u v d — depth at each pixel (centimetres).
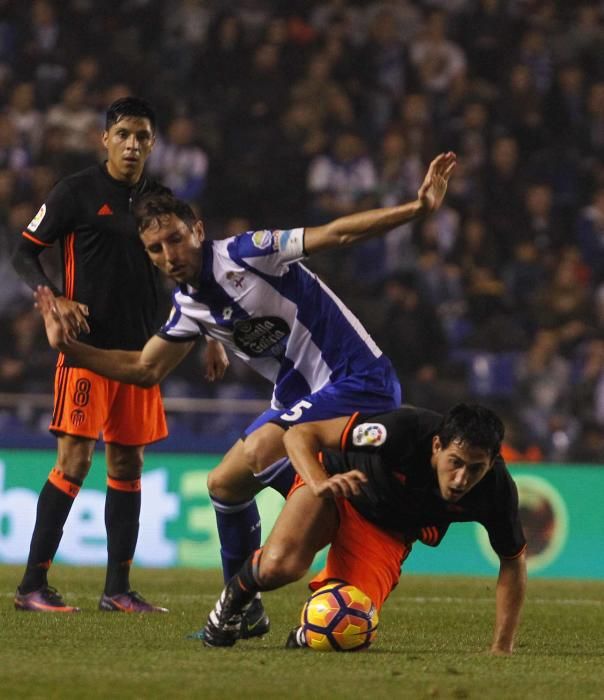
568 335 5009
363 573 1748
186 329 1891
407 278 5075
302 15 6278
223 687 1408
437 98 5956
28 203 5175
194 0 6050
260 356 1872
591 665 1686
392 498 1700
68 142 5391
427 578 3534
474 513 1691
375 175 5647
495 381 4888
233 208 5550
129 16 6019
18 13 5903
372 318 5075
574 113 6025
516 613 1753
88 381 2258
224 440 3994
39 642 1781
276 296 1809
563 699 1386
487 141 5862
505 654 1750
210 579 3177
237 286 1797
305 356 1859
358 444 1667
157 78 5828
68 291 2280
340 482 1552
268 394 4697
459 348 5003
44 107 5669
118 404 2292
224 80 5850
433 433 1658
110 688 1392
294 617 2261
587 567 4000
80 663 1572
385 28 6053
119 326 2277
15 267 2278
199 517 3900
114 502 2306
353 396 1833
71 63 5822
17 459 3900
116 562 2295
